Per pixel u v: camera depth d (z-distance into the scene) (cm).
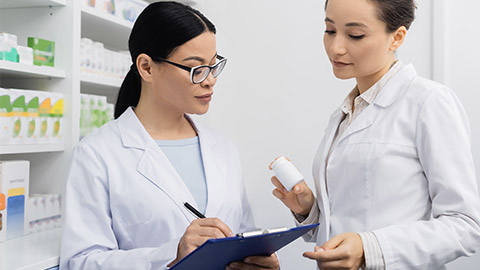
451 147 126
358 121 141
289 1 281
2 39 168
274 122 286
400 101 136
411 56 255
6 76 193
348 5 127
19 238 180
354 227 137
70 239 148
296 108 281
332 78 273
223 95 291
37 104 182
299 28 280
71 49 191
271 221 286
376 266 120
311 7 277
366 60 131
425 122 128
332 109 273
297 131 281
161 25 149
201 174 164
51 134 188
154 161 155
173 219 150
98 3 209
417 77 139
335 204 144
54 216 195
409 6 130
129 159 155
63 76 191
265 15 287
